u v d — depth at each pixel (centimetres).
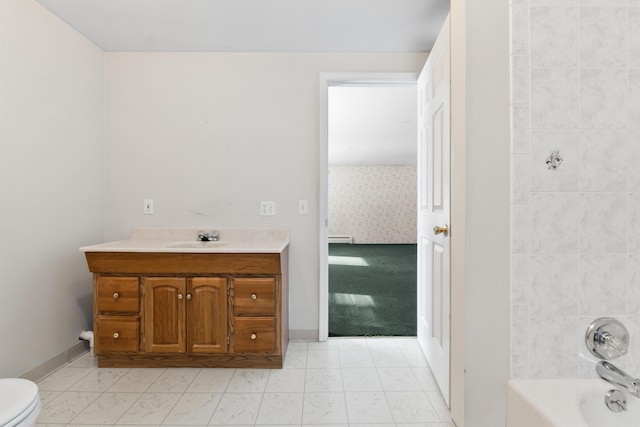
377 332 276
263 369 214
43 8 203
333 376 204
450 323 161
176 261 210
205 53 258
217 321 212
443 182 177
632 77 140
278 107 258
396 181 888
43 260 205
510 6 139
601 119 141
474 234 141
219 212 260
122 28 226
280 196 259
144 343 213
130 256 210
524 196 141
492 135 140
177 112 258
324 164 257
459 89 146
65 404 174
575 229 141
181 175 260
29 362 196
